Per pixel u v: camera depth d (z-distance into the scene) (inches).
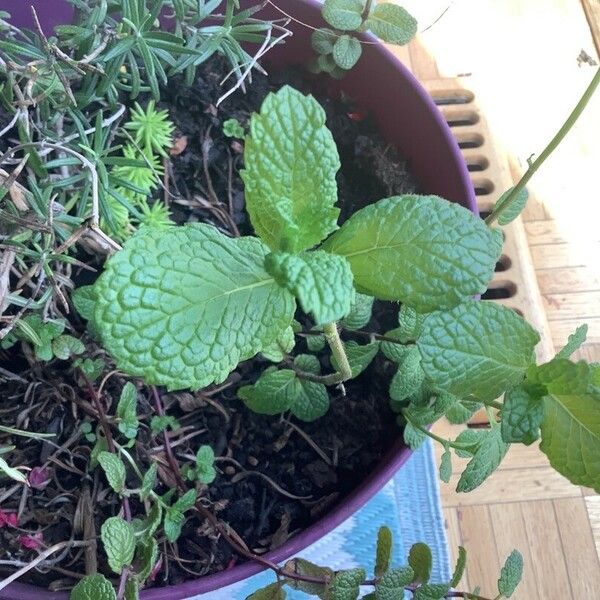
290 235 8.2
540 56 18.7
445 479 11.7
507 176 17.5
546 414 9.2
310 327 13.4
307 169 8.1
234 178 14.3
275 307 8.3
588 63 18.7
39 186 11.5
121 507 12.1
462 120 18.0
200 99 14.5
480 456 9.8
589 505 15.5
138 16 11.4
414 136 14.1
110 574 11.7
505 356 9.0
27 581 11.7
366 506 14.5
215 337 7.9
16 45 11.1
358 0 13.1
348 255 8.5
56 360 12.5
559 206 17.6
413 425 11.5
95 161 11.4
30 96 10.9
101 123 11.6
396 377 10.7
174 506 11.1
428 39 18.6
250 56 14.0
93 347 12.4
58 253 10.9
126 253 7.5
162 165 14.0
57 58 11.4
